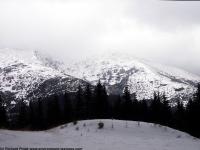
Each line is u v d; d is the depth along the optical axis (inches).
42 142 1651.1
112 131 2268.7
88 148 1524.4
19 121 4040.4
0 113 3708.2
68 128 2341.3
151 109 4028.1
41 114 4055.1
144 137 2124.8
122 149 1555.1
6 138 1727.4
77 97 4005.9
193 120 3427.7
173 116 4057.6
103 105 3924.7
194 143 1984.5
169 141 1995.6
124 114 4008.4
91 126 2370.8
